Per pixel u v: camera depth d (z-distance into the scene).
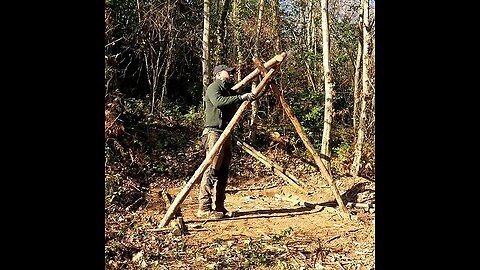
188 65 12.66
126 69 11.41
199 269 4.26
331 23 15.96
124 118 10.48
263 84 6.09
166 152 10.39
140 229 5.55
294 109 13.43
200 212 6.34
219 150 5.97
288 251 4.73
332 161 10.66
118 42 11.78
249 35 13.87
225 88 6.27
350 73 14.72
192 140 11.11
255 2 14.57
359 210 6.84
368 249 4.80
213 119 6.19
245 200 7.73
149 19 11.38
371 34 9.20
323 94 13.63
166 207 7.12
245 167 10.37
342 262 4.41
